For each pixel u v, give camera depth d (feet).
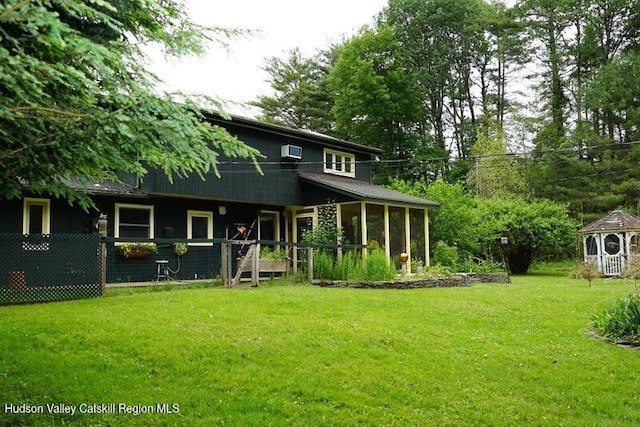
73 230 45.85
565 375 20.36
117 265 48.57
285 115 141.08
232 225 58.85
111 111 13.93
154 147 14.74
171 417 15.35
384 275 46.19
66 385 16.94
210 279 53.57
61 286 31.58
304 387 17.75
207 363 19.30
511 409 17.28
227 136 14.89
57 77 11.29
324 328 24.71
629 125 101.14
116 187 47.26
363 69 115.96
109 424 14.92
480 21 128.47
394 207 62.13
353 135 123.13
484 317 29.68
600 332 26.45
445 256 66.69
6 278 29.68
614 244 78.28
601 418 16.96
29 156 14.26
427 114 135.03
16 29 11.74
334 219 58.90
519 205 85.51
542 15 121.70
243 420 15.35
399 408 16.88
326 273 46.47
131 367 18.60
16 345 20.20
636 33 111.75
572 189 103.71
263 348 21.15
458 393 18.22
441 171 126.62
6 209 42.16
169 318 25.04
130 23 15.76
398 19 129.39
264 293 34.04
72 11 11.26
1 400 15.74
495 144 108.88
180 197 53.42
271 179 58.85
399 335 24.26
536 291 43.01
